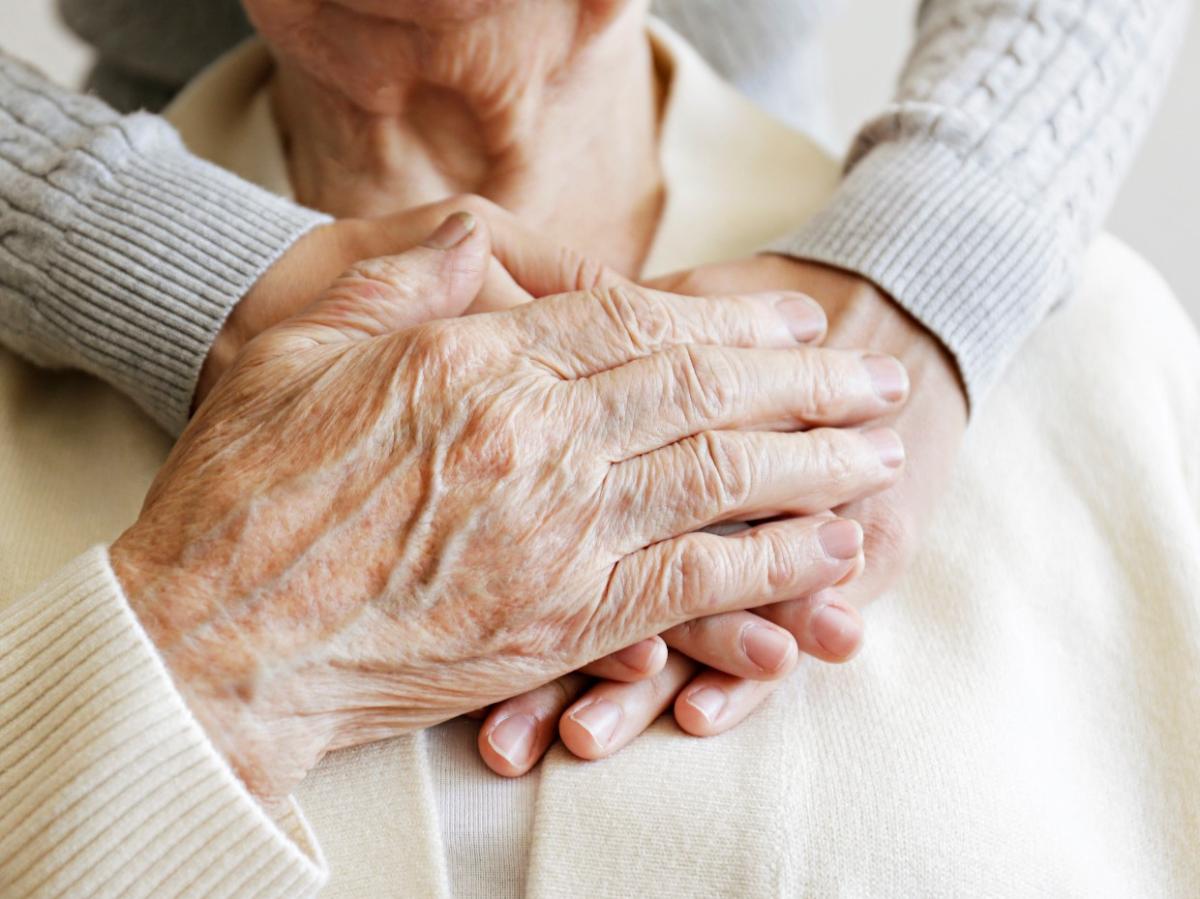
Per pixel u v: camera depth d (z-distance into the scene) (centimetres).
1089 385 46
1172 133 79
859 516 41
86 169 44
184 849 34
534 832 37
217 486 37
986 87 47
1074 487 44
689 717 38
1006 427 45
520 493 37
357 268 40
